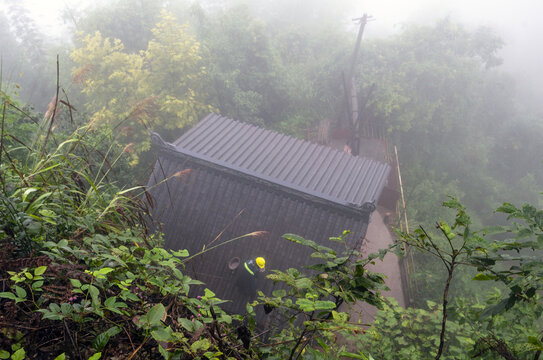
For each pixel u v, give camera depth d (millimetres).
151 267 2186
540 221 1843
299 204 8219
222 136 9969
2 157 3141
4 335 1698
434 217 17516
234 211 8273
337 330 1857
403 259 12195
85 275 1894
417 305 10703
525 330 3564
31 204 2318
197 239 8086
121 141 12930
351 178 9305
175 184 8320
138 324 1597
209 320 1981
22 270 1865
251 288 7387
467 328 4000
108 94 14031
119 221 3086
